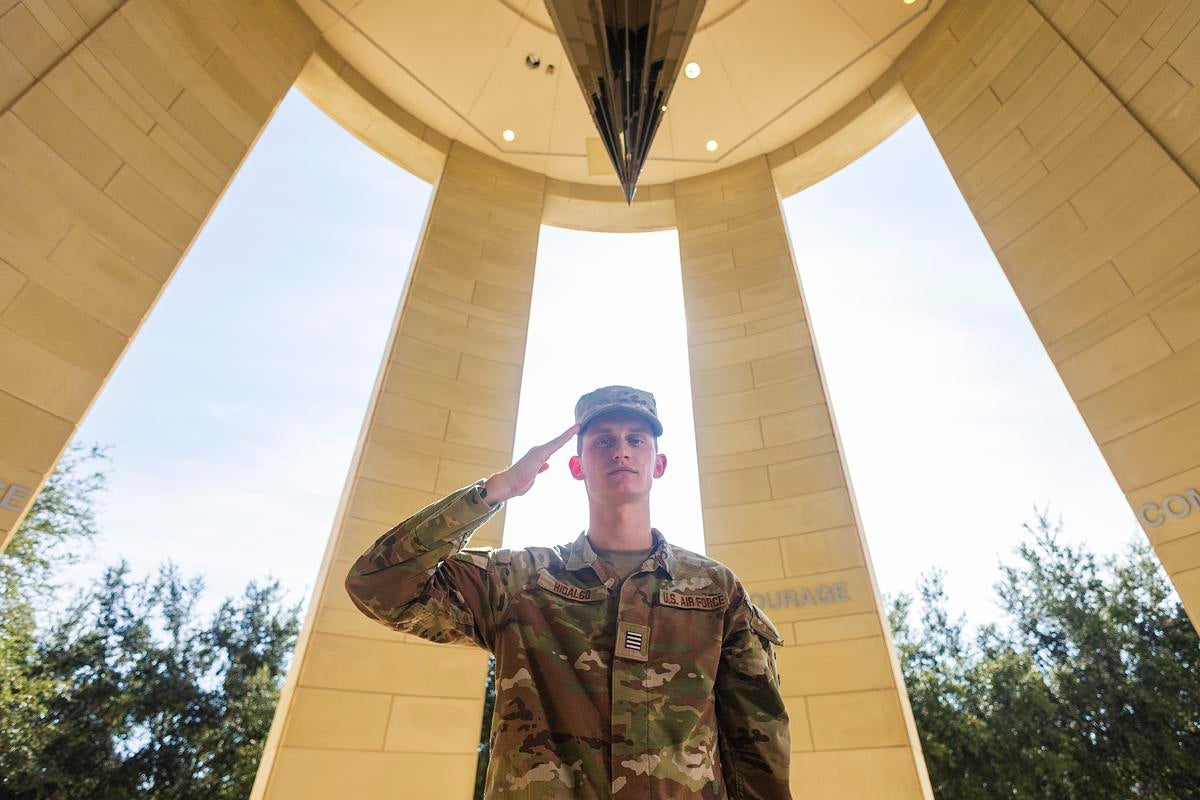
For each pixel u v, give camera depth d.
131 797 18.53
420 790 7.28
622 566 1.96
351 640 7.84
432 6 11.19
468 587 1.87
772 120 12.86
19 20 6.87
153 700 20.22
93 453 19.61
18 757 17.11
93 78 7.57
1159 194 7.43
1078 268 8.00
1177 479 6.55
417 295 10.74
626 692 1.59
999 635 21.69
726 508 9.50
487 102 12.55
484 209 12.48
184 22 8.83
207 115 8.88
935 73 10.86
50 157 7.01
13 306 6.45
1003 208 9.11
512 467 1.84
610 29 5.30
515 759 1.50
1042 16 9.27
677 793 1.44
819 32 11.64
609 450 2.09
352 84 11.86
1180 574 6.30
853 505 8.89
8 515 6.01
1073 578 20.88
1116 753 17.44
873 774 7.20
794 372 10.29
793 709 7.84
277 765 6.91
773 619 8.45
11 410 6.24
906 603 23.97
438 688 7.88
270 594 24.50
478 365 10.60
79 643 20.06
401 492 9.07
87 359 6.91
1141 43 7.88
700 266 12.19
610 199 13.70
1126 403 7.14
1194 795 16.22
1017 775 17.59
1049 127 8.84
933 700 20.09
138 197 7.79
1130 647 18.58
